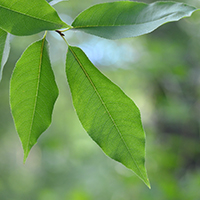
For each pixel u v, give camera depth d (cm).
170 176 348
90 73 81
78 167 628
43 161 674
